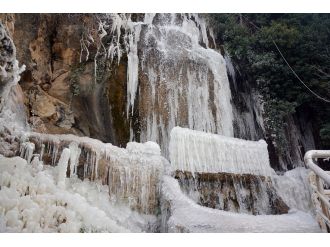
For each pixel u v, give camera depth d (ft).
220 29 32.71
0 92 14.92
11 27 19.89
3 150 14.26
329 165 27.53
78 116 23.43
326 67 29.01
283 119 30.73
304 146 31.42
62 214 12.41
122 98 24.54
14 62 14.83
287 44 29.37
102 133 23.82
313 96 29.55
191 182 19.08
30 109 21.06
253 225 14.67
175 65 26.25
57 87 23.63
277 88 30.42
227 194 20.15
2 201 11.25
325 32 30.04
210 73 27.40
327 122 29.94
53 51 24.14
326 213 11.97
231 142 21.67
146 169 17.94
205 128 25.79
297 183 23.27
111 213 15.53
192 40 28.71
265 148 23.26
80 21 24.45
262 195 21.67
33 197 12.37
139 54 25.73
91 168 16.40
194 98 26.05
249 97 31.78
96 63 24.45
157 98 25.00
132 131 24.34
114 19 25.17
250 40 30.73
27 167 13.96
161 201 17.39
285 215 16.81
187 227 14.49
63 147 16.35
